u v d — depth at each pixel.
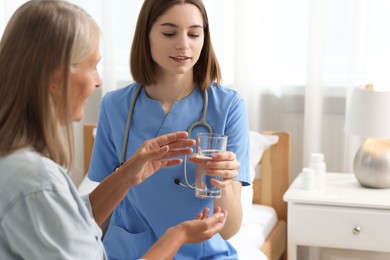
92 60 1.14
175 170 1.65
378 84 2.62
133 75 1.71
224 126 1.69
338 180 2.67
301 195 2.45
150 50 1.67
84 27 1.11
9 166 1.07
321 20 2.78
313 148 2.85
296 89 2.92
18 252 1.07
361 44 2.75
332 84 2.87
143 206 1.68
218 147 1.48
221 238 1.72
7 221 1.06
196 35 1.61
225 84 2.94
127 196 1.72
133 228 1.73
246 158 1.72
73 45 1.09
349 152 2.83
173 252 1.27
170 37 1.60
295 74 2.91
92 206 1.39
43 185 1.06
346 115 2.60
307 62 2.81
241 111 1.73
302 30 2.86
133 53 1.69
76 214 1.08
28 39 1.08
